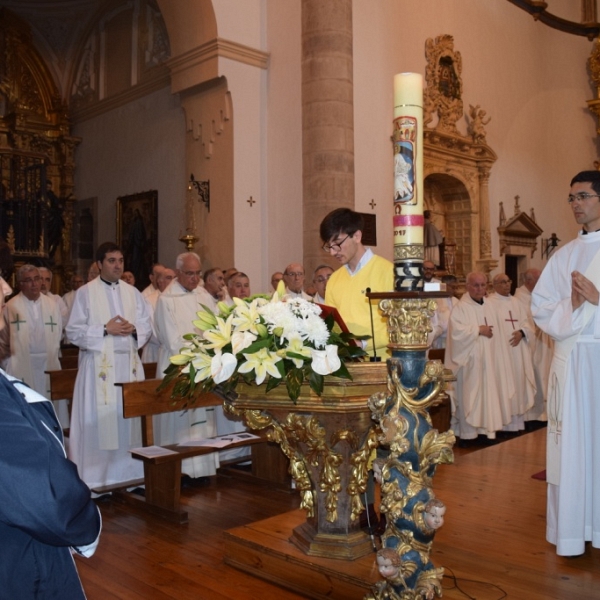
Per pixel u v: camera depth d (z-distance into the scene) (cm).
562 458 337
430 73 1301
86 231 1423
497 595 277
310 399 264
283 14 1024
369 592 266
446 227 1458
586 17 1769
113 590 343
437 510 208
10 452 130
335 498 294
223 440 518
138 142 1280
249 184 1022
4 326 156
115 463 564
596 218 366
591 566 317
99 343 549
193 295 609
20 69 1435
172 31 1073
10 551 143
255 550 328
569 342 349
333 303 358
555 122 1692
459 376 796
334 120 935
